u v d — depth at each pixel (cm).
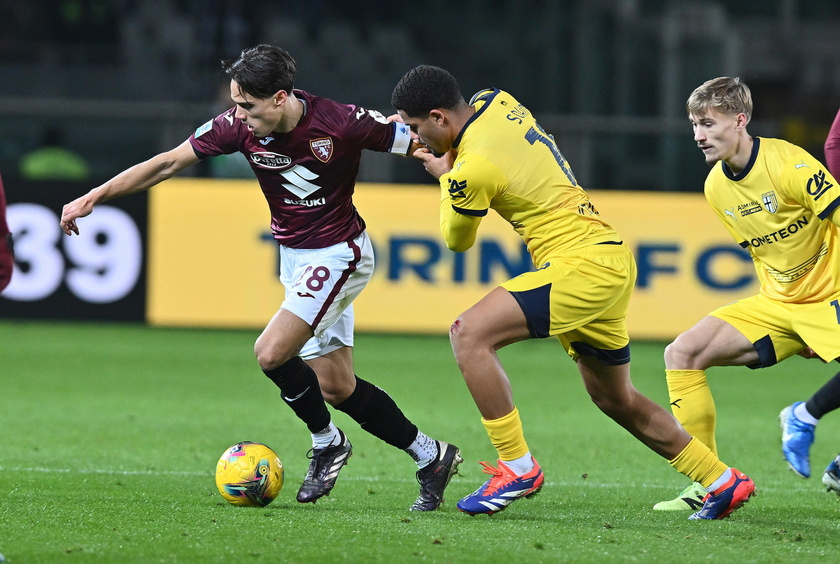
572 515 1502
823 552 1274
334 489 1719
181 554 1207
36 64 5250
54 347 3647
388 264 3894
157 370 3262
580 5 5500
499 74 5612
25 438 2178
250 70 1414
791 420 1692
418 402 2803
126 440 2198
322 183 1512
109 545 1246
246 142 1511
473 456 2102
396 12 5719
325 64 5594
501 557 1212
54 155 4234
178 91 5300
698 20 5556
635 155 4231
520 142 1414
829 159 1673
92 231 3862
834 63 6044
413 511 1506
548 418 2600
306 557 1198
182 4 5466
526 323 1391
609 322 1420
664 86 5503
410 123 1433
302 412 1526
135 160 4456
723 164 1634
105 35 5447
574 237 1411
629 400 1462
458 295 3894
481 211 1402
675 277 3884
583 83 5506
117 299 3872
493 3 5631
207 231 3878
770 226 1605
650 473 1947
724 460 2123
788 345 1650
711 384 3309
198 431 2334
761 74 6059
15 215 3834
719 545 1298
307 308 1497
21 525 1352
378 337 4131
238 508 1494
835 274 1614
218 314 3888
